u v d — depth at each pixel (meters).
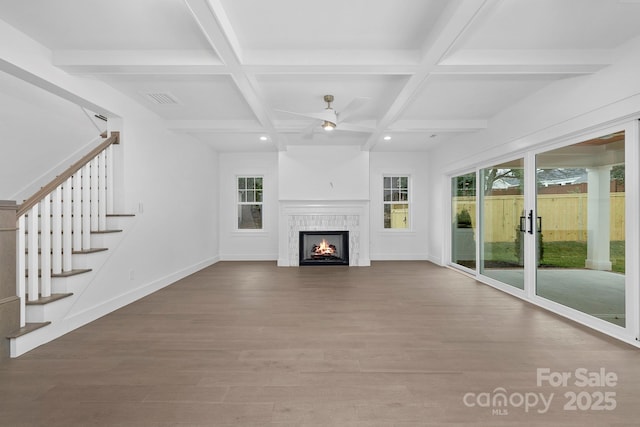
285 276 5.57
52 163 4.02
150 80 3.41
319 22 2.39
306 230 6.71
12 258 2.50
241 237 7.43
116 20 2.36
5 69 2.54
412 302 3.94
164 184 4.81
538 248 3.86
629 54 2.60
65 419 1.73
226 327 3.09
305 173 6.67
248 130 4.92
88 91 3.26
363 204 6.69
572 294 3.33
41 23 2.40
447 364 2.33
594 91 2.92
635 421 1.70
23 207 2.58
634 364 2.31
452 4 2.07
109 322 3.24
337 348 2.60
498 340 2.76
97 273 3.37
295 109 4.30
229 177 7.38
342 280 5.24
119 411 1.79
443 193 6.57
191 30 2.49
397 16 2.32
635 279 2.65
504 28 2.45
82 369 2.26
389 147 6.84
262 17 2.32
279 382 2.09
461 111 4.40
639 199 2.64
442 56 2.61
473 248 5.68
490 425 1.67
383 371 2.22
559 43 2.67
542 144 3.71
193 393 1.97
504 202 4.55
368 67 2.82
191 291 4.51
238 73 2.94
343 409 1.81
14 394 1.96
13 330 2.48
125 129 3.86
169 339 2.80
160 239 4.70
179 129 4.85
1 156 3.48
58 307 2.86
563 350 2.55
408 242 7.45
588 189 3.13
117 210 3.84
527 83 3.44
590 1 2.12
